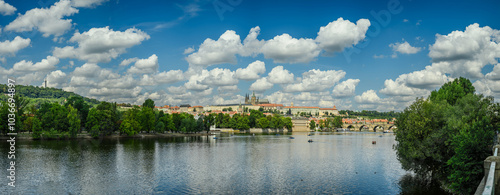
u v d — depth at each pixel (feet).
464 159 169.07
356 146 637.71
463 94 293.64
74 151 465.47
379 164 381.19
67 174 304.09
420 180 282.56
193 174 313.53
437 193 240.32
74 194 238.07
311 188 260.21
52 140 628.28
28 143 560.61
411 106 254.68
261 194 242.17
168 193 243.60
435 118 242.37
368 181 283.18
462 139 174.29
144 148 538.06
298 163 388.98
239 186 265.75
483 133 167.12
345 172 325.83
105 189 252.83
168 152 488.85
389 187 261.24
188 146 597.52
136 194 240.12
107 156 424.46
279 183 277.03
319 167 358.43
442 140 228.02
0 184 262.88
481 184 100.48
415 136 244.83
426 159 253.85
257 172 326.44
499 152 119.44
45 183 268.41
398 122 271.08
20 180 277.23
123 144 598.34
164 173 316.60
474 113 213.25
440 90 324.60
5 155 411.95
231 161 402.11
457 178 171.53
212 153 487.61
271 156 457.27
